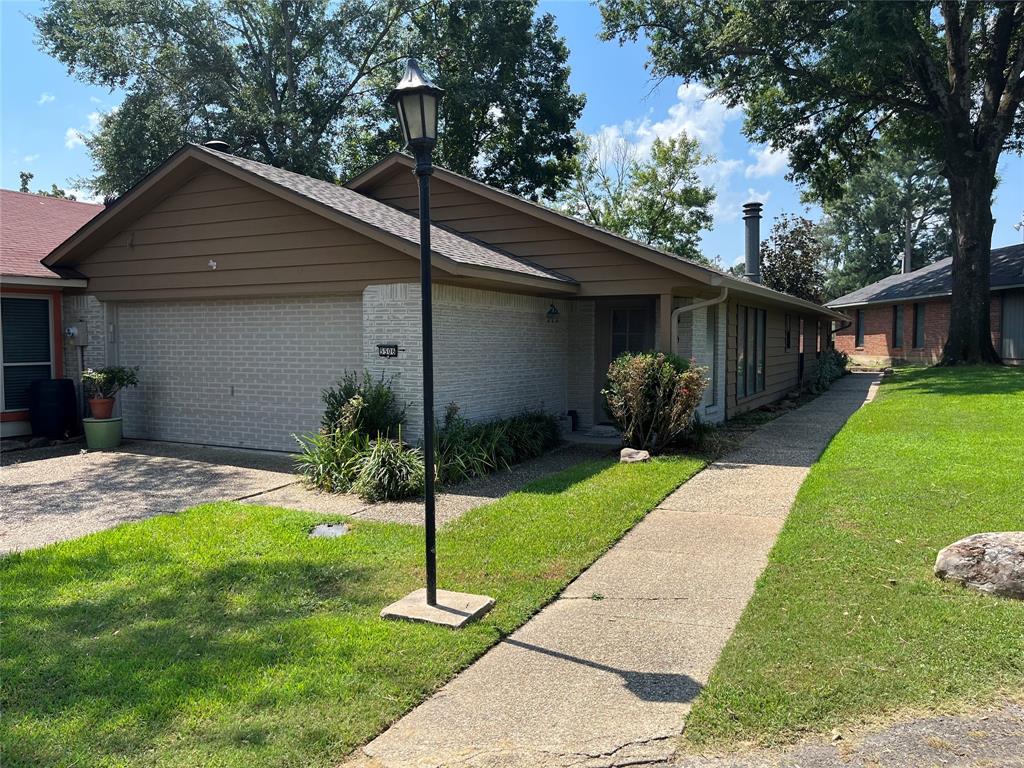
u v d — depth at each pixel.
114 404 10.80
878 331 31.00
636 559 5.30
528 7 26.14
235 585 4.77
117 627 4.11
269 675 3.50
